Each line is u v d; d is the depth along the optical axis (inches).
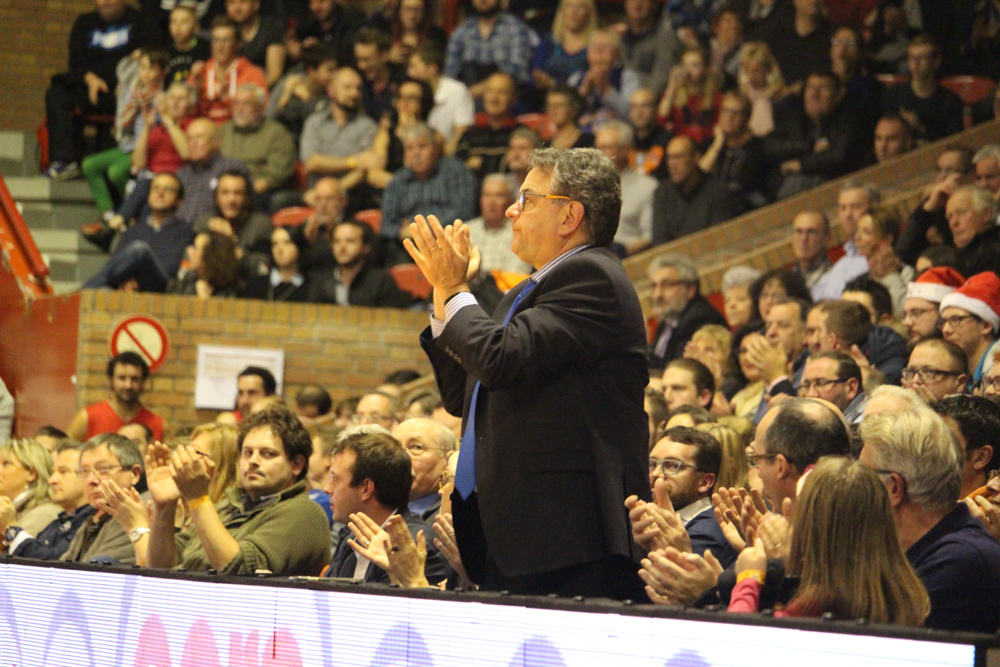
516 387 269.1
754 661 207.0
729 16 979.9
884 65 940.6
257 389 769.6
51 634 327.6
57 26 1266.0
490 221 882.1
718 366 671.8
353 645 258.4
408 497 400.5
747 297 750.5
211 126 984.3
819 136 882.1
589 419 265.9
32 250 940.6
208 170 978.7
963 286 540.7
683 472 394.6
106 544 481.7
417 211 931.3
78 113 1109.1
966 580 274.1
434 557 382.0
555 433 265.0
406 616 251.1
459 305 266.8
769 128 911.7
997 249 629.3
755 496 310.7
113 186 1069.1
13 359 927.0
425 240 273.3
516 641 234.8
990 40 915.4
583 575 263.0
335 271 911.7
